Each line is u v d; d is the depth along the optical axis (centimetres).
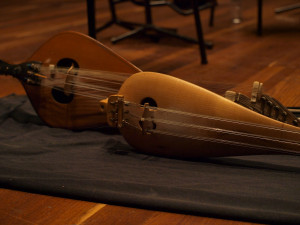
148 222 78
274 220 75
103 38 227
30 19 288
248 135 86
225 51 193
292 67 165
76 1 362
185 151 93
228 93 91
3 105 131
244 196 79
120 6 328
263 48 194
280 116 90
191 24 253
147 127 92
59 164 94
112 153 100
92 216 80
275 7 295
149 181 86
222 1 329
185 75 161
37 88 112
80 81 107
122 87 94
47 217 81
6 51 205
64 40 109
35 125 118
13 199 86
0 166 93
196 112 88
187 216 79
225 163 94
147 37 225
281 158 96
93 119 109
